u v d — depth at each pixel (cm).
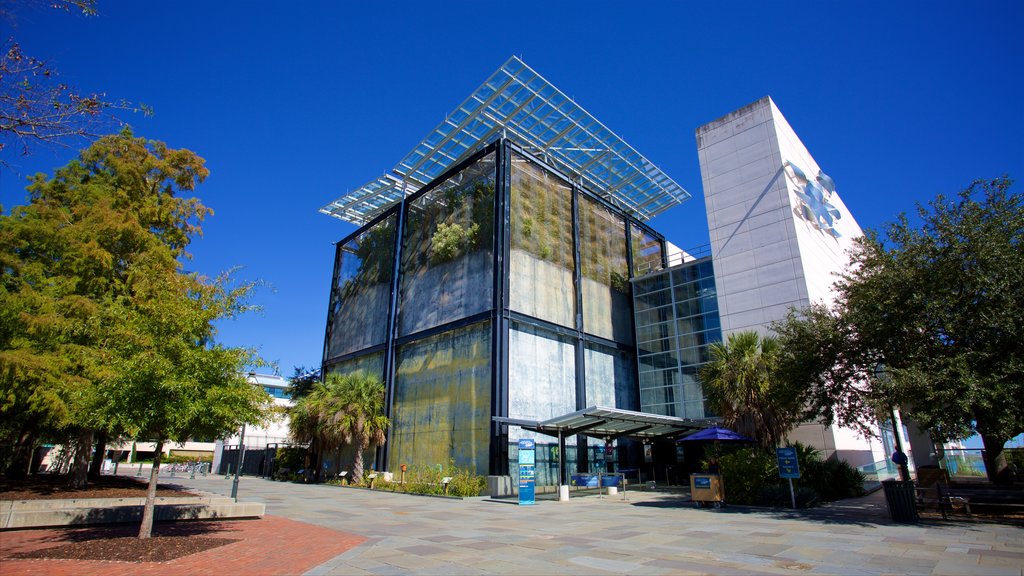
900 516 1298
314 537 1143
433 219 3644
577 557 907
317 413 3195
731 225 3109
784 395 1705
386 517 1579
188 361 1064
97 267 1806
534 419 2867
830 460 2088
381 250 4103
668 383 3475
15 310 1583
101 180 2069
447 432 2920
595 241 3756
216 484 3219
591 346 3419
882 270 1530
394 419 3350
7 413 1803
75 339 1644
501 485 2372
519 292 3020
